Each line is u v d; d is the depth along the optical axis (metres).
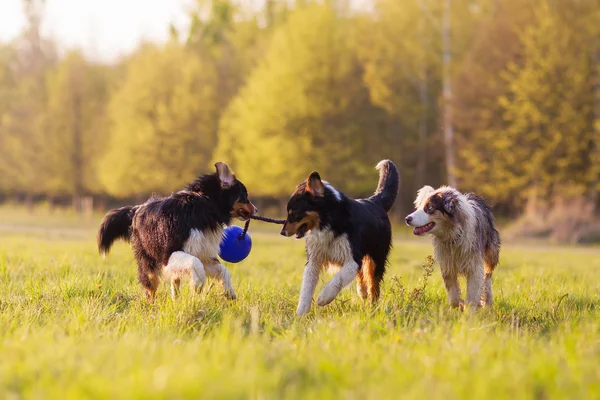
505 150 29.12
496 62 30.92
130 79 42.56
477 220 7.42
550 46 28.03
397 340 4.70
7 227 33.75
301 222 6.91
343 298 7.59
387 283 8.41
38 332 4.84
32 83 51.91
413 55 33.97
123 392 3.07
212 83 41.56
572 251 22.08
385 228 7.66
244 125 34.34
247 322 5.91
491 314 6.43
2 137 51.56
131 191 41.50
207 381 3.28
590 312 6.77
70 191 48.75
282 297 7.63
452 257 7.36
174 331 5.41
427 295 7.70
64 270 9.72
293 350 4.43
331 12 33.88
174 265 6.89
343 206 6.98
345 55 33.53
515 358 4.07
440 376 3.54
